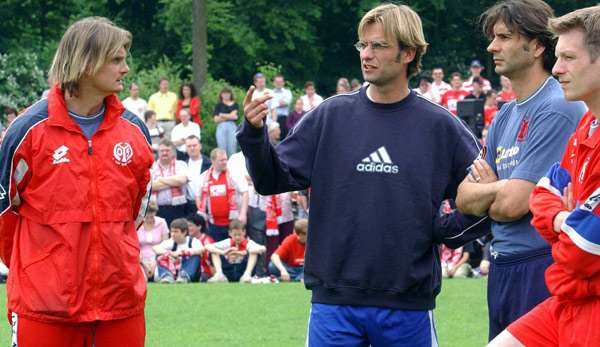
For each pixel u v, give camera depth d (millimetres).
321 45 60062
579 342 7656
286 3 56500
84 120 8875
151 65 56500
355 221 8969
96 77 8711
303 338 15055
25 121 8719
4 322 16078
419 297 9047
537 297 8641
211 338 15055
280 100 36812
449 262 22391
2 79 48594
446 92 35688
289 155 9148
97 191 8797
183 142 30172
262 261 22516
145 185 9195
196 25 43375
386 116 9047
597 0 56688
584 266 7531
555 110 8625
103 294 8828
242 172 23594
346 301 8984
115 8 58594
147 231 22062
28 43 53688
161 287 20188
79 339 8914
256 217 23844
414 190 8961
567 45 7656
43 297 8719
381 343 9078
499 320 8953
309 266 9148
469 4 59969
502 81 32844
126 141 8953
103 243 8805
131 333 9055
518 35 8773
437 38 60219
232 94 34406
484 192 8703
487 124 31984
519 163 8727
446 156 9094
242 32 54719
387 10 8922
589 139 7688
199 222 22125
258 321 16375
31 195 8797
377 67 8906
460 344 14547
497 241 8914
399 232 8922
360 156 8992
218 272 21938
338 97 9227
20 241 8898
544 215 7871
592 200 7457
